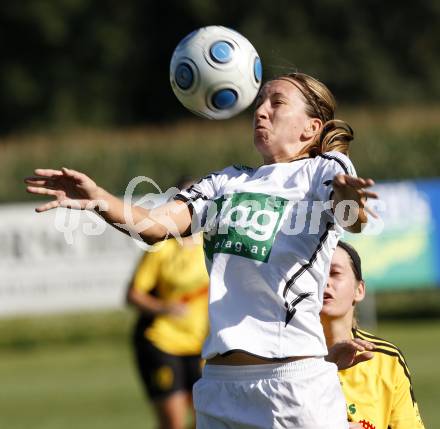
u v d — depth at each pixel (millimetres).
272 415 12672
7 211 50562
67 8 114812
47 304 50562
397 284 50375
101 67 117812
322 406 12773
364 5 119750
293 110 13383
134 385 37281
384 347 15312
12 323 55031
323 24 118000
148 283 26844
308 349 12773
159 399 26531
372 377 15055
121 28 118000
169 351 26516
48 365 44844
